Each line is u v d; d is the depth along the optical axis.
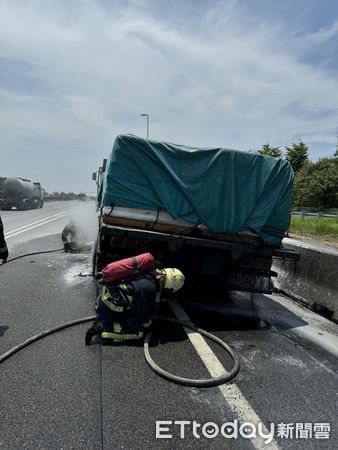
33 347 3.46
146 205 4.40
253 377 3.05
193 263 4.75
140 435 2.25
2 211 29.53
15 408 2.46
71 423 2.33
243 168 4.60
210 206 4.48
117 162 4.32
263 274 5.01
